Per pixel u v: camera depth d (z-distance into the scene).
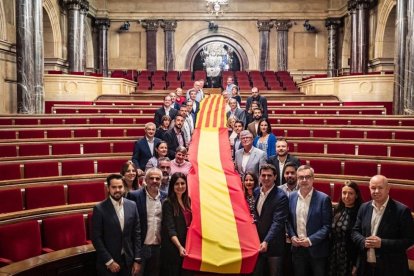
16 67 14.97
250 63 24.86
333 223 4.76
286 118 12.13
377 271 4.39
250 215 5.22
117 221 4.70
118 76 20.94
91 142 9.41
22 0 13.34
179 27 24.89
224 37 24.94
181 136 8.16
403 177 7.54
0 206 6.32
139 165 7.27
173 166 6.68
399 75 13.35
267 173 4.96
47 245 5.92
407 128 10.00
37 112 13.64
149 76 21.59
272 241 4.95
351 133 10.16
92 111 14.02
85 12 21.20
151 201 5.04
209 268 4.83
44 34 19.36
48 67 19.33
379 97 15.47
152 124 7.34
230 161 7.36
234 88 11.25
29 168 7.81
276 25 24.52
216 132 9.16
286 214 4.95
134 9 24.59
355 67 20.20
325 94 17.22
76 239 6.09
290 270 5.33
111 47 24.73
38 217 6.14
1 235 5.50
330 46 23.97
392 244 4.24
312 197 4.92
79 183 7.26
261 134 7.43
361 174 7.86
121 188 4.68
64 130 10.33
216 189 6.07
